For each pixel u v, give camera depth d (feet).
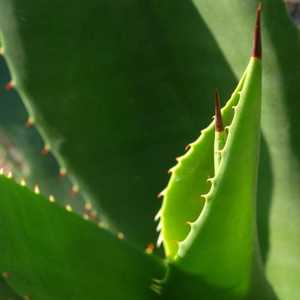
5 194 1.72
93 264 1.78
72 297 1.73
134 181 2.27
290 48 1.98
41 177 2.65
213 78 2.17
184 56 2.17
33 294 1.65
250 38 2.00
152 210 2.29
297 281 2.25
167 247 1.90
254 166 1.62
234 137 1.59
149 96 2.21
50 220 1.75
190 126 2.23
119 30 2.14
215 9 2.04
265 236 2.25
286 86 2.04
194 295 1.81
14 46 2.11
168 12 2.12
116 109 2.21
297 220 2.20
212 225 1.68
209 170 1.84
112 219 2.31
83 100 2.19
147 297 1.82
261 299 1.83
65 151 2.22
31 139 2.64
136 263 1.82
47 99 2.17
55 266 1.73
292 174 2.15
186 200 1.86
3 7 2.08
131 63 2.18
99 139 2.22
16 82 2.15
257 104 1.57
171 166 2.26
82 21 2.11
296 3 2.50
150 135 2.24
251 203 1.66
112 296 1.79
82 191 2.27
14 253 1.68
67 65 2.14
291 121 2.08
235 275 1.77
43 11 2.08
